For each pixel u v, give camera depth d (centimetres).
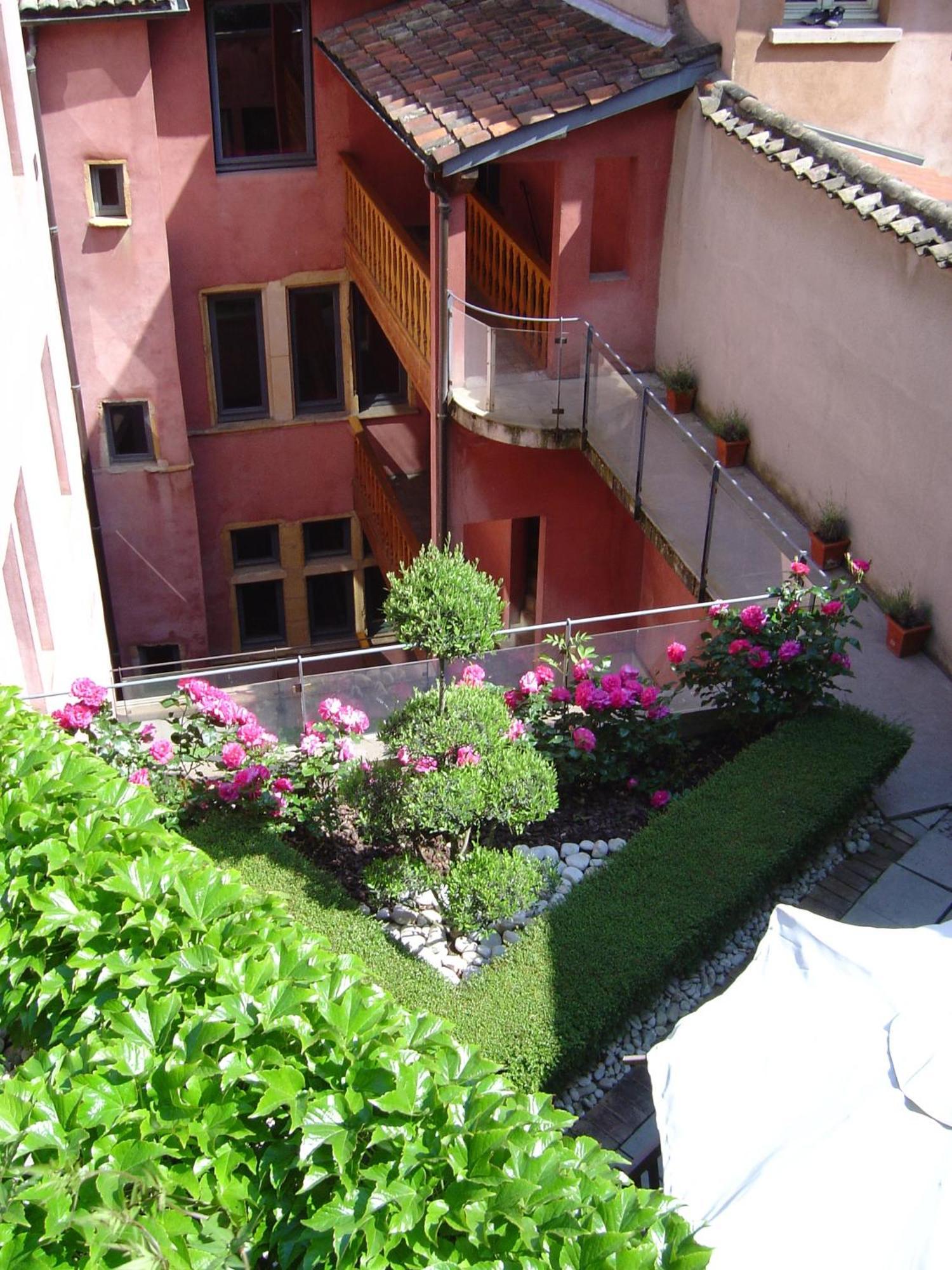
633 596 1480
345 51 1435
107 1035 462
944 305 954
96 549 1705
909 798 904
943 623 1020
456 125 1202
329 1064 430
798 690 921
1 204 1009
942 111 1244
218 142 1563
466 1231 385
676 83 1209
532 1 1424
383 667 907
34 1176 380
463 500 1405
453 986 696
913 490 1026
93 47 1417
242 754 831
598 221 1453
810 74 1195
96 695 841
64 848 527
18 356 1033
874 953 528
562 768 893
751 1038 505
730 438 1261
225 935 492
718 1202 447
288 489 1809
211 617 1872
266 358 1714
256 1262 396
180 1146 407
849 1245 413
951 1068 462
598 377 1236
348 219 1628
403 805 752
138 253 1535
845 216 1047
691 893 761
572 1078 681
